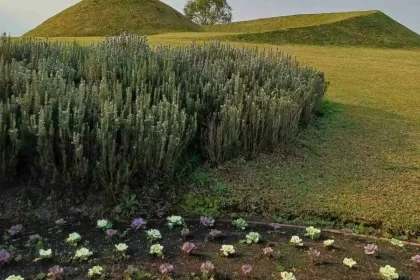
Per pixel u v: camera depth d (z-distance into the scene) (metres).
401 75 9.51
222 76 4.96
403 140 4.99
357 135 5.06
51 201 3.28
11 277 2.32
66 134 3.27
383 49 19.27
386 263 2.76
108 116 3.34
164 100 3.83
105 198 3.31
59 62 4.78
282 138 4.37
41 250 2.62
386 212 3.38
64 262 2.60
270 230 3.14
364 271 2.64
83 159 3.19
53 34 30.33
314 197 3.57
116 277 2.45
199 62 5.37
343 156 4.43
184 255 2.70
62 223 3.10
